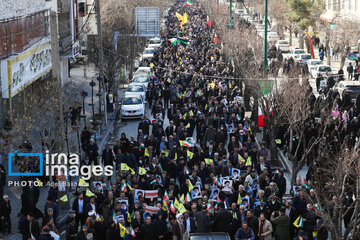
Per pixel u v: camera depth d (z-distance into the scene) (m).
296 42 70.62
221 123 25.91
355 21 48.22
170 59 50.28
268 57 47.94
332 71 45.81
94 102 37.88
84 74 46.44
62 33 37.94
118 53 39.62
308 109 23.80
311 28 66.12
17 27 25.78
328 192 16.70
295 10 60.34
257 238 15.45
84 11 45.97
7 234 17.56
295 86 25.11
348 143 22.61
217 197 16.78
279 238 15.25
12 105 27.31
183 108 28.86
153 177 18.42
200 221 15.14
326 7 66.06
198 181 18.69
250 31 49.56
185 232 14.83
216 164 20.44
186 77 39.44
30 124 20.80
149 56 54.72
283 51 60.94
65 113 25.14
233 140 22.97
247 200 16.72
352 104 30.98
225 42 46.59
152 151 23.03
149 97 36.09
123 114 33.62
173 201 16.67
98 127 31.47
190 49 56.78
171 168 20.75
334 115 26.84
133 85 37.75
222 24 62.12
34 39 28.80
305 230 15.84
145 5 76.12
